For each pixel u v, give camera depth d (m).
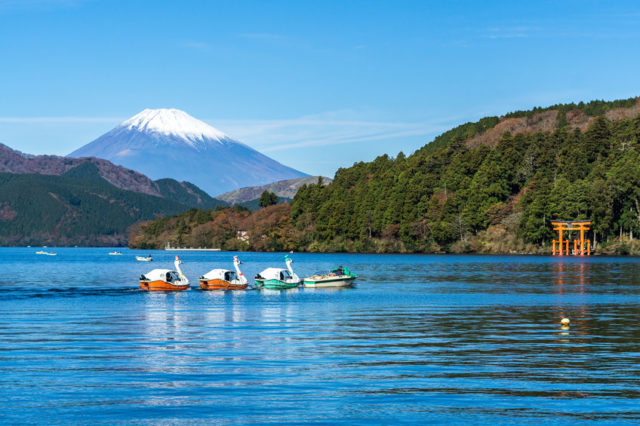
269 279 91.06
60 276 127.00
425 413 27.03
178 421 26.00
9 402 28.41
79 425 25.53
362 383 31.69
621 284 97.81
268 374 33.56
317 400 28.84
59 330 49.12
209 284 90.25
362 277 116.12
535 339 44.66
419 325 52.00
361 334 46.97
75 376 33.00
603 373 33.81
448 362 36.56
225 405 28.03
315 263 186.50
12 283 105.25
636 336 46.03
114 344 42.41
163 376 33.06
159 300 74.75
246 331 48.62
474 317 57.38
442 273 128.88
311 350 40.22
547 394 29.73
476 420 26.16
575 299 74.56
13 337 45.44
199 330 49.16
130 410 27.33
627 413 26.97
